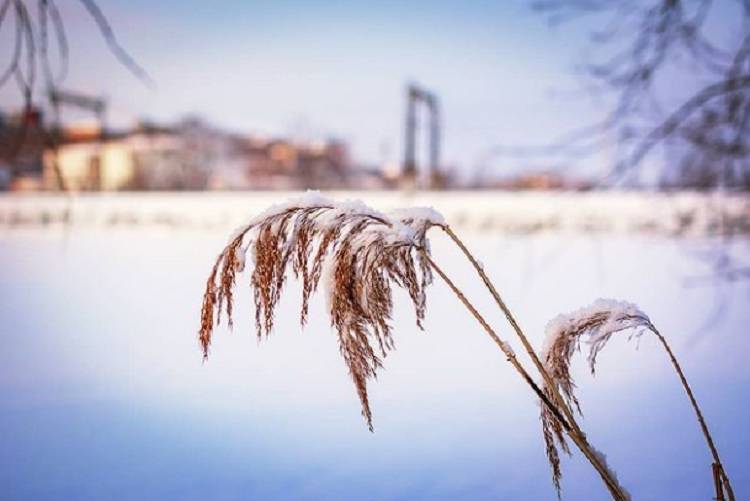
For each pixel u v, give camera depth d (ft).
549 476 16.65
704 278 18.56
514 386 25.35
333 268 5.11
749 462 16.55
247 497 15.78
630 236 83.20
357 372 5.03
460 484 16.34
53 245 99.45
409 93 122.93
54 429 21.67
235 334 37.78
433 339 34.12
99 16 10.49
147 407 24.09
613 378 24.89
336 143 232.32
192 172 205.77
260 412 23.21
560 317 5.90
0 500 16.07
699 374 25.14
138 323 42.42
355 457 18.48
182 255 84.58
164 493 16.38
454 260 65.98
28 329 40.68
